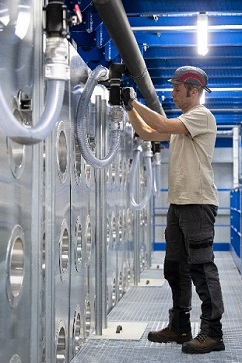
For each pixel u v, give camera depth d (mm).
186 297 4379
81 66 4055
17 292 2602
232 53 7117
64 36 2422
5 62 2395
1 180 2354
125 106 4055
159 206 16516
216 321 4125
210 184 4145
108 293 5609
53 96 2348
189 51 7148
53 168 3102
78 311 4039
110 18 3557
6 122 1991
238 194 11039
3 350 2406
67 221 3658
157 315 5508
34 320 2812
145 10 5234
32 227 2781
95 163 3781
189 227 4109
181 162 4152
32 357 2807
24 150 2641
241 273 9305
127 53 4512
